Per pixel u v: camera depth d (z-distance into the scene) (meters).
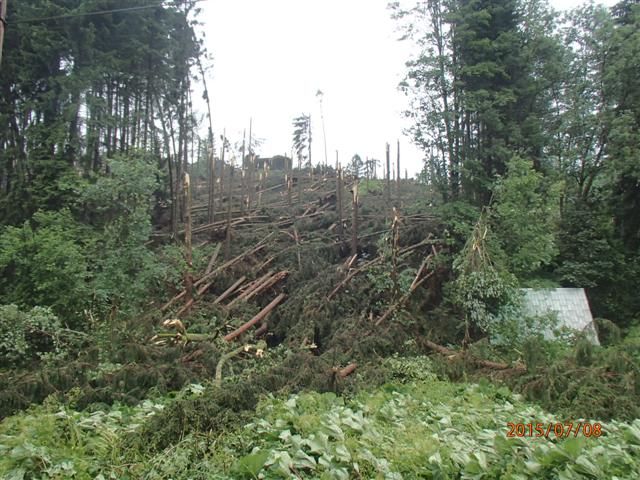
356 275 12.77
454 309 11.73
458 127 13.80
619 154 15.09
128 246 10.80
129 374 7.47
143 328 9.40
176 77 18.30
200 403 5.48
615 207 16.12
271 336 11.44
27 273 10.88
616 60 15.84
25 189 13.70
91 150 14.52
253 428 5.22
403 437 5.05
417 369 8.79
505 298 10.73
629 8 17.53
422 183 15.53
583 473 4.02
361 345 9.71
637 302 14.84
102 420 5.84
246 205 20.34
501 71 13.40
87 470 4.55
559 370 7.83
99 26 15.27
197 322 10.59
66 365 7.99
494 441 4.62
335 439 4.77
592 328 10.05
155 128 17.59
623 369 7.66
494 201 13.11
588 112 16.84
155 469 4.48
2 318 8.98
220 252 15.23
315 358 8.46
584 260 15.31
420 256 13.48
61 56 14.87
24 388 6.95
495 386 8.05
